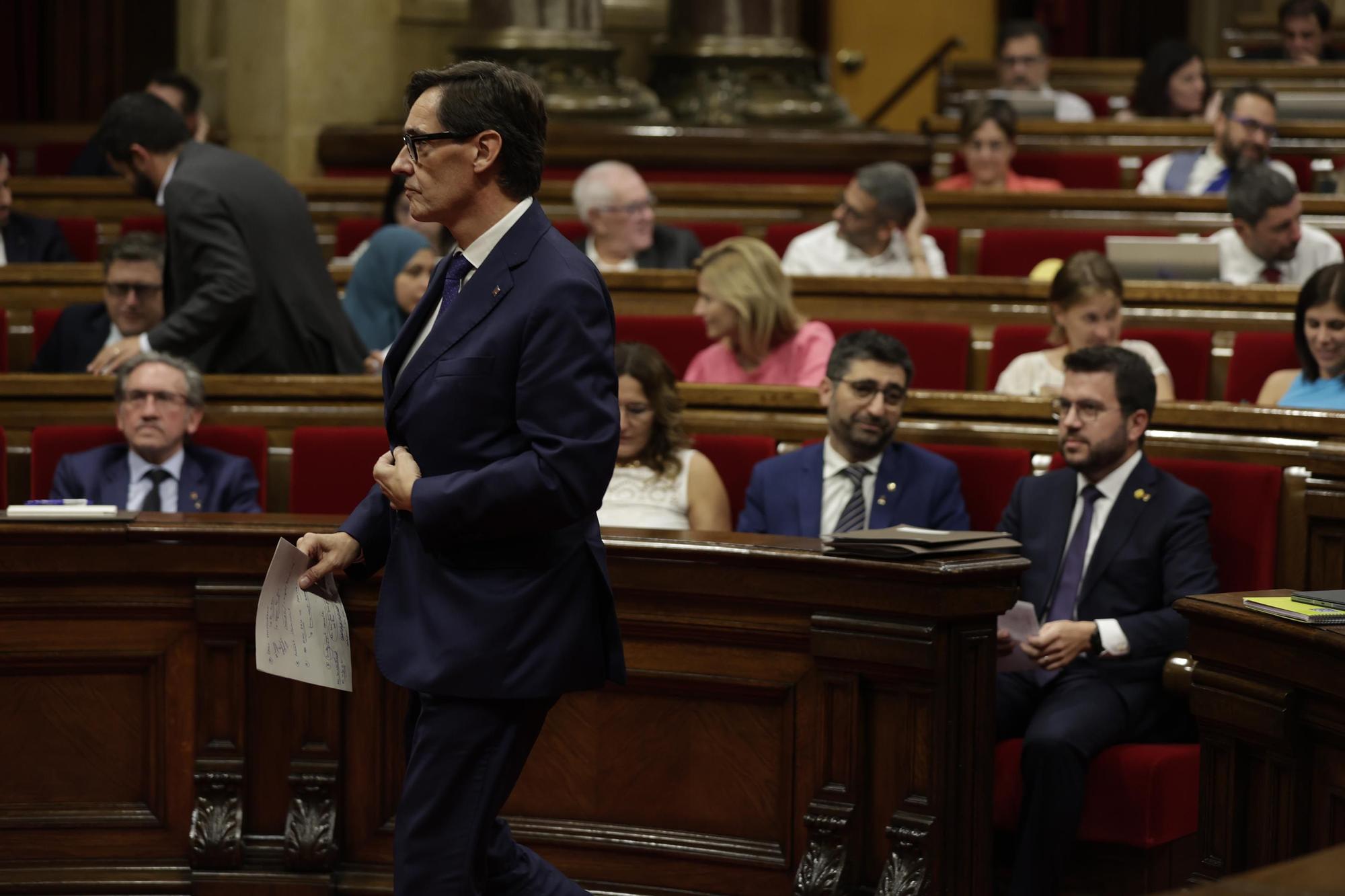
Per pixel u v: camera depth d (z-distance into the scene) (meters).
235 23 17.91
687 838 6.15
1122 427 7.08
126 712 6.44
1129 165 16.03
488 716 4.68
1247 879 2.56
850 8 25.05
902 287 11.00
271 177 9.10
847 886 5.78
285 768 6.39
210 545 6.28
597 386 4.54
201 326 8.66
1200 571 6.89
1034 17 26.23
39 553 6.25
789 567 5.82
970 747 5.72
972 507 7.90
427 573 4.70
